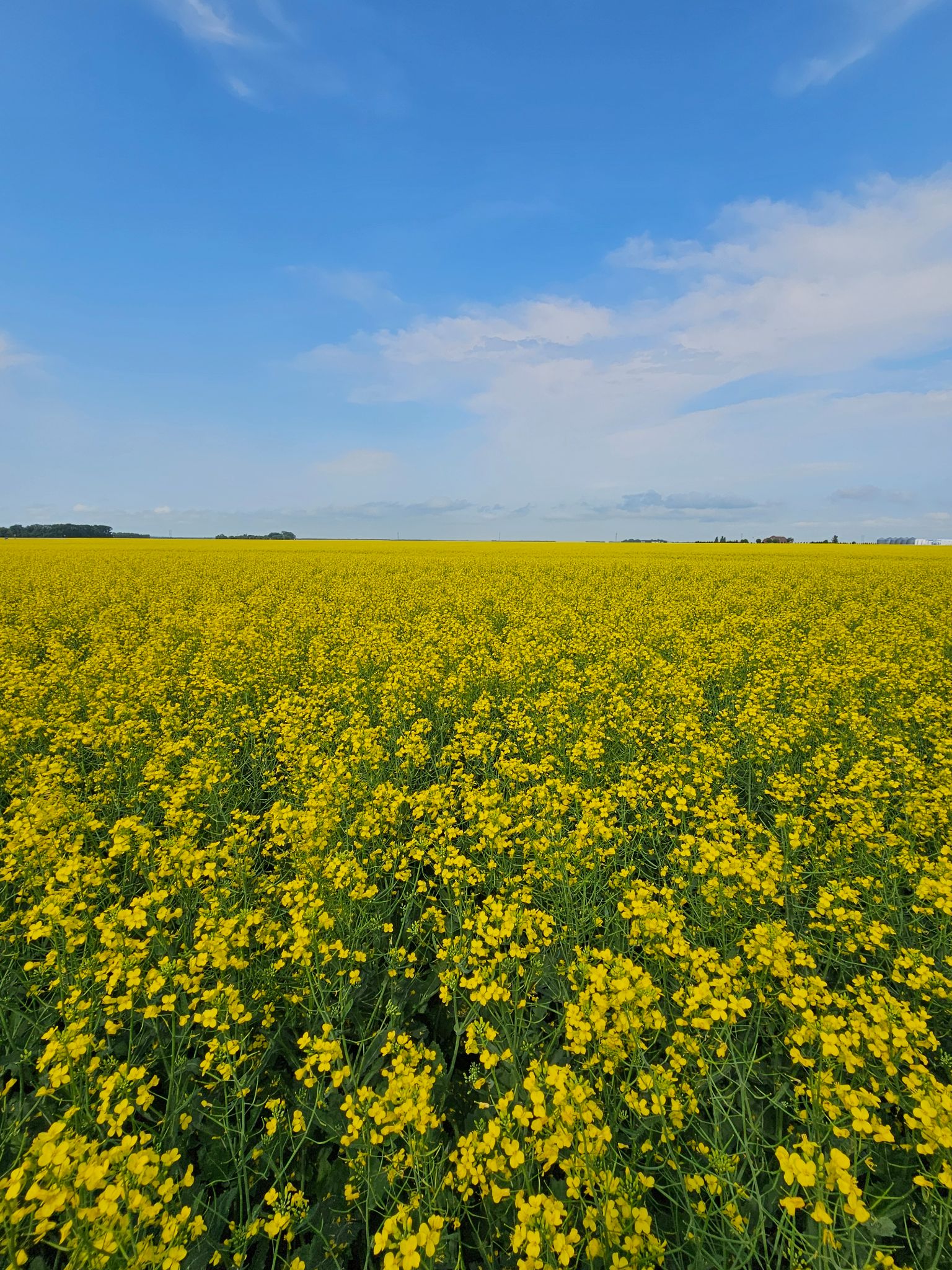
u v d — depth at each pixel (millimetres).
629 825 6492
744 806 7648
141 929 4977
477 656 12094
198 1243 2975
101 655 12141
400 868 5699
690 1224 2617
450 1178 2730
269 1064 3951
